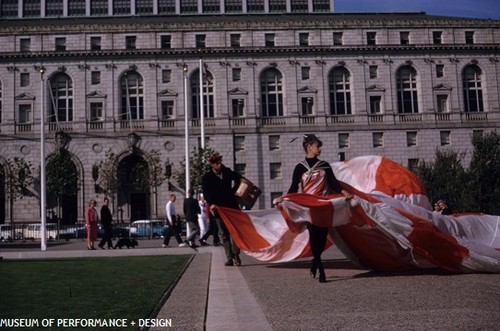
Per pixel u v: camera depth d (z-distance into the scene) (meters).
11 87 58.03
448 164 53.16
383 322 6.02
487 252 10.39
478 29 62.34
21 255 19.80
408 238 10.02
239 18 65.81
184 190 57.28
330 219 9.39
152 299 8.06
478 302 7.11
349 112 60.28
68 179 54.00
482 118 61.25
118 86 58.50
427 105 60.62
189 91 59.03
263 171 58.69
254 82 59.38
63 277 11.30
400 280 9.57
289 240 12.13
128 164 59.56
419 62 61.09
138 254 19.17
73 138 57.66
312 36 60.66
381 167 12.44
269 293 8.37
